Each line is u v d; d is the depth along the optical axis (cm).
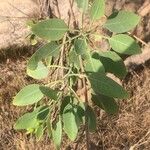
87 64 48
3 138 138
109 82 45
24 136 135
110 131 135
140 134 137
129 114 139
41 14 78
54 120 52
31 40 68
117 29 48
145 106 143
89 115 52
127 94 45
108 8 94
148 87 147
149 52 143
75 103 51
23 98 49
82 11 49
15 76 156
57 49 48
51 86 50
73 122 49
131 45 48
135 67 148
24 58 163
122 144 130
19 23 166
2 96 150
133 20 47
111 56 50
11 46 165
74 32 51
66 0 132
